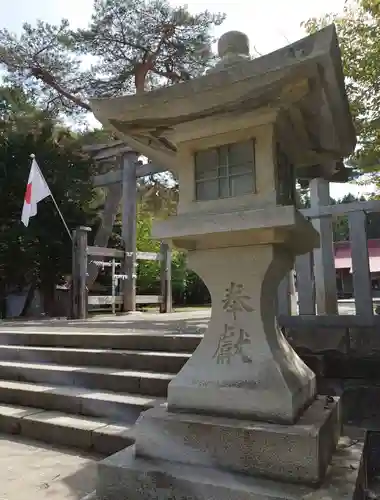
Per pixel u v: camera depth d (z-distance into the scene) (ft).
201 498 6.87
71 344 17.39
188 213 9.12
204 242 8.98
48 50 45.32
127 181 41.45
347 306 32.01
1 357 17.47
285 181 9.55
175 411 8.30
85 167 44.91
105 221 45.27
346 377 12.35
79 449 10.86
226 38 9.32
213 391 8.09
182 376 8.54
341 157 10.82
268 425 7.36
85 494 8.27
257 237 8.42
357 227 13.53
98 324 24.04
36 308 49.42
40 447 11.05
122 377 13.29
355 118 21.85
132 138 9.99
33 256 42.32
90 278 43.29
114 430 10.81
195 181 9.22
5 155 42.96
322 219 14.49
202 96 8.07
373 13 19.84
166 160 11.29
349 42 21.79
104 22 42.39
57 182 43.29
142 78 44.24
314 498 6.33
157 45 43.91
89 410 12.31
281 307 13.79
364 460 8.55
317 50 7.00
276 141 8.74
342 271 63.05
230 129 8.82
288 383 7.80
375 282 66.03
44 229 42.60
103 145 43.09
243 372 8.06
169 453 7.72
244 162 8.80
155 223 8.85
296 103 8.27
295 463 6.85
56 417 12.13
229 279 8.75
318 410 8.20
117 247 42.01
